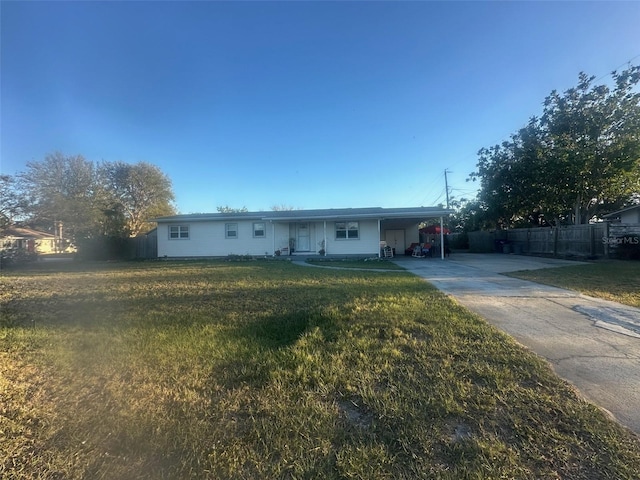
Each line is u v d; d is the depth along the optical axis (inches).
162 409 110.7
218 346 168.6
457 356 151.3
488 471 79.7
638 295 289.6
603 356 151.9
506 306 251.4
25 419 106.8
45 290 375.2
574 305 254.4
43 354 165.5
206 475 80.1
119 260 887.1
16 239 1221.7
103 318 235.5
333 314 221.8
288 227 858.8
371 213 783.7
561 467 81.2
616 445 88.5
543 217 1054.4
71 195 1106.7
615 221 784.3
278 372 135.4
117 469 83.0
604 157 740.0
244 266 617.9
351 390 120.0
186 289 355.3
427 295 288.0
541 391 118.5
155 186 1652.3
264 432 96.6
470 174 1077.1
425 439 92.0
